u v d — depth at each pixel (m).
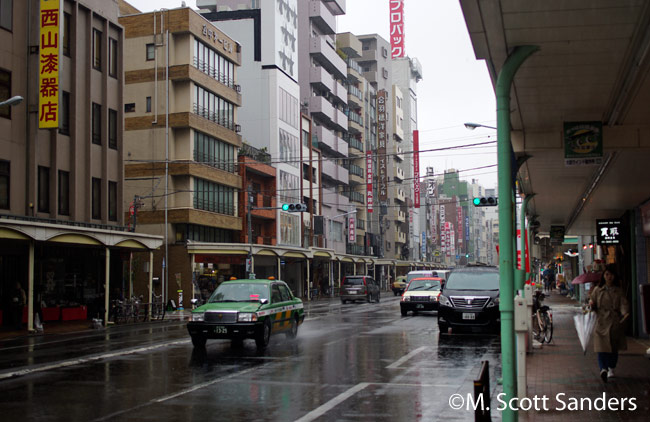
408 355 14.99
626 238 20.48
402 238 100.44
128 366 13.25
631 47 8.34
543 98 10.70
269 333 16.73
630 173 15.33
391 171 96.19
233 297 17.28
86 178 31.20
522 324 8.67
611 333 10.66
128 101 44.22
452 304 19.06
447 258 137.00
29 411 8.83
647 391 9.87
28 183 27.64
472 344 17.36
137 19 44.34
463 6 7.06
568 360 13.62
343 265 75.88
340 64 77.50
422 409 8.94
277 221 56.06
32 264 24.20
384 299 54.88
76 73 30.48
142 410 8.89
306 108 69.31
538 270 63.88
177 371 12.53
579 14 7.28
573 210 25.02
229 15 59.19
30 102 27.92
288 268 61.53
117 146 33.88
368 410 8.87
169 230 43.25
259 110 57.38
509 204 7.59
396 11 57.06
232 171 49.56
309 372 12.38
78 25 31.00
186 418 8.40
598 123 12.03
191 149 43.88
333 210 73.12
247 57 57.91
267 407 9.09
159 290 43.06
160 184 43.22
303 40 70.50
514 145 12.96
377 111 86.75
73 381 11.35
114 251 34.53
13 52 27.28
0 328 25.39
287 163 58.88
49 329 25.47
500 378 11.60
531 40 8.01
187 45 43.97
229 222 47.97
